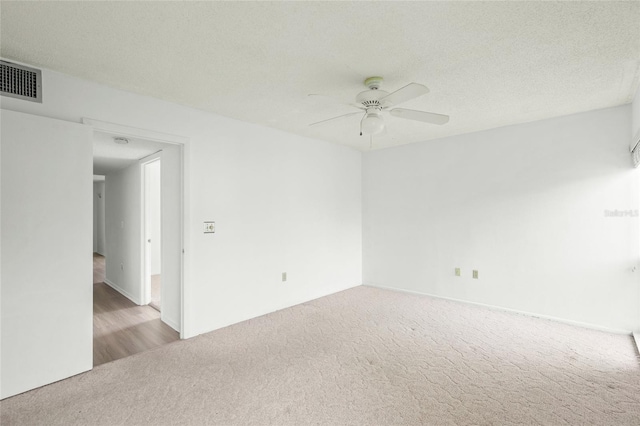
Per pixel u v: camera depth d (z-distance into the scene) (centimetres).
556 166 352
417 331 329
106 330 336
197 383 231
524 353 278
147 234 427
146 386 228
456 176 427
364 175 531
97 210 914
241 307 360
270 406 205
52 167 230
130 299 450
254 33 188
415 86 202
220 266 339
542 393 218
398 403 207
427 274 458
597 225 330
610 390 220
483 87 266
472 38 192
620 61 222
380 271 512
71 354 240
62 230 235
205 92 278
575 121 339
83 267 245
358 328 338
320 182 459
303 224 434
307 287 440
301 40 195
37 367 224
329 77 247
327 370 250
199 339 310
